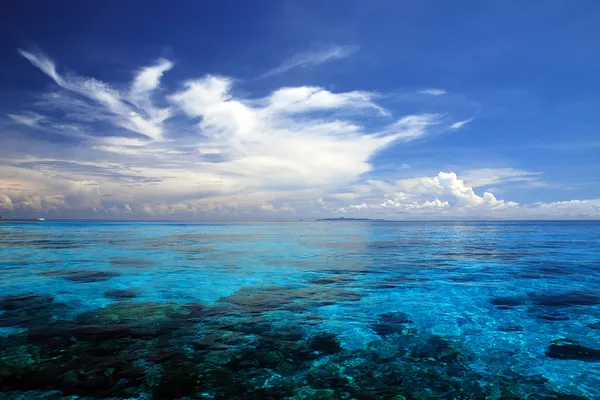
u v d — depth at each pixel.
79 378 5.24
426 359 6.12
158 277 13.51
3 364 5.64
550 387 5.18
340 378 5.39
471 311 9.02
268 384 5.18
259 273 14.62
